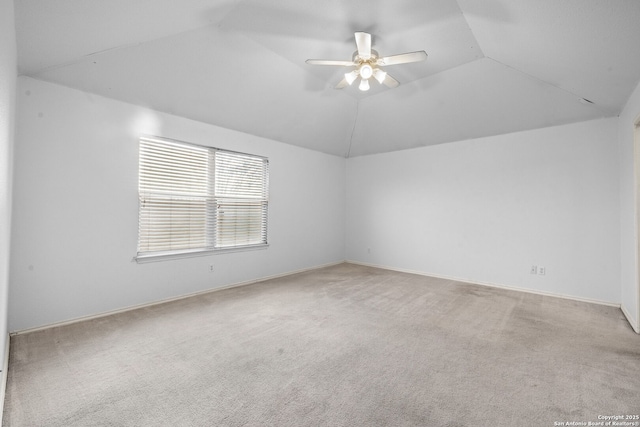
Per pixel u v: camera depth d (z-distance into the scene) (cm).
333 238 613
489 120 422
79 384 192
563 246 393
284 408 170
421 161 532
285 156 514
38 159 275
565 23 209
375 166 598
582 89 317
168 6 213
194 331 276
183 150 381
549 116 385
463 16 249
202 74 326
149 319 305
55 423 157
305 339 261
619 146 351
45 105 278
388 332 276
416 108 442
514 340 260
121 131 326
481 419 161
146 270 347
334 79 381
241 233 451
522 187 426
